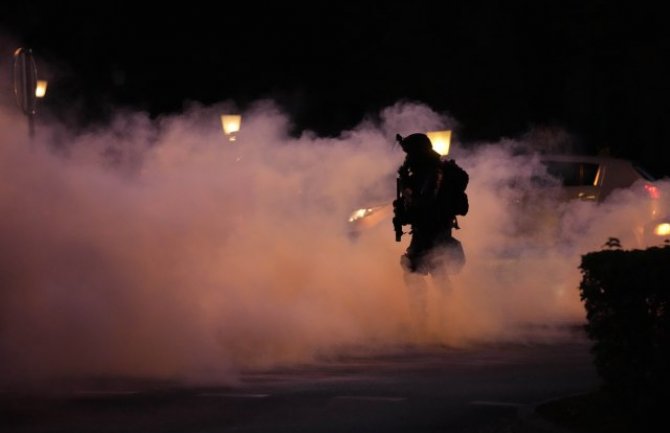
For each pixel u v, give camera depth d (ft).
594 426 39.88
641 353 38.60
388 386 51.62
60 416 46.50
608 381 39.68
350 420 43.83
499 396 48.32
